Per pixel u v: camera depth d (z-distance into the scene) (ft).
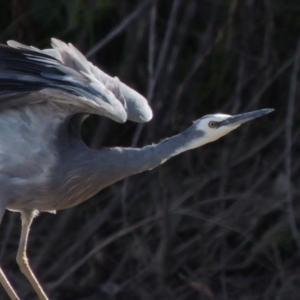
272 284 41.65
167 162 44.37
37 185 28.96
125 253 43.62
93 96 26.86
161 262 42.47
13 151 28.73
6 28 45.70
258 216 42.86
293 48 45.85
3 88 27.48
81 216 45.44
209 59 45.83
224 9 45.16
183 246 43.45
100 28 45.85
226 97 46.16
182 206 45.06
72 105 27.94
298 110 45.52
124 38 46.24
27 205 29.53
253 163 45.68
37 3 43.83
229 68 46.09
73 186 29.27
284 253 43.52
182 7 45.93
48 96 27.25
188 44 46.50
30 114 28.55
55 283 42.19
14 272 44.75
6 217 45.62
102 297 43.16
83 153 29.14
